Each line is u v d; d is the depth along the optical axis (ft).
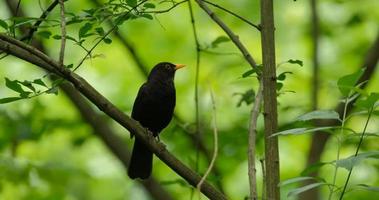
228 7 54.08
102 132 39.81
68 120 43.45
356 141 37.27
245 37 54.39
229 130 39.81
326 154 46.88
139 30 55.83
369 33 53.57
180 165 21.54
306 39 54.95
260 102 21.68
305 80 52.03
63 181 42.83
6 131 42.22
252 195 19.22
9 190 43.80
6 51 20.75
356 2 51.93
